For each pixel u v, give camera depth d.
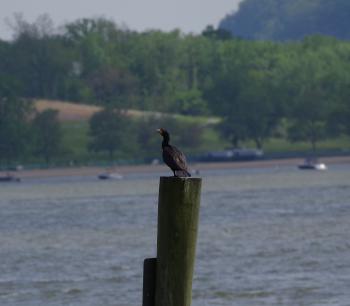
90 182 152.62
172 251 20.33
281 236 60.19
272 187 118.44
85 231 67.69
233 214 79.38
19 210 93.81
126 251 54.75
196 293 40.22
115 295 40.22
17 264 49.91
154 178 157.62
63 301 39.22
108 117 172.00
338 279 42.72
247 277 43.72
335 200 92.38
